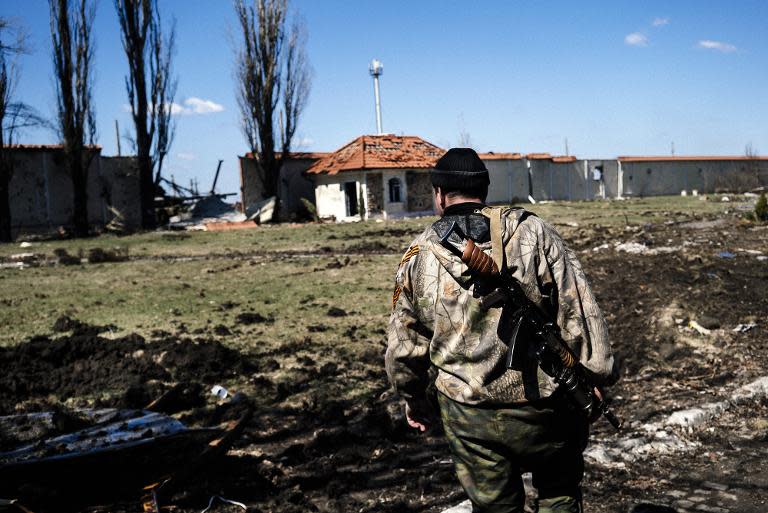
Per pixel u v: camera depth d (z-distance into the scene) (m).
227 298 11.19
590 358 2.36
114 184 34.38
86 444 3.97
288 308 10.11
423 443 4.92
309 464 4.53
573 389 2.35
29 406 5.54
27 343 7.79
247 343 7.80
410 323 2.52
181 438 4.19
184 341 7.42
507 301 2.35
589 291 2.42
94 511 3.58
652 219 25.58
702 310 8.30
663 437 4.73
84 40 30.75
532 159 46.91
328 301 10.64
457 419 2.39
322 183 37.56
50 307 10.59
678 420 5.01
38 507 3.46
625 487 4.06
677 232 19.30
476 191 2.57
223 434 4.28
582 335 2.37
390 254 17.50
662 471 4.28
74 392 6.03
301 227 29.75
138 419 4.50
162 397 5.51
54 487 3.67
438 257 2.44
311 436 5.02
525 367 2.34
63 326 8.77
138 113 33.62
